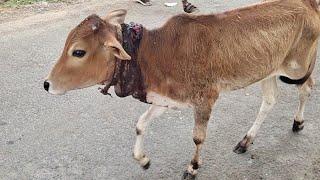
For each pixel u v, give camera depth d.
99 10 3.11
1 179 1.68
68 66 1.37
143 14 3.04
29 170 1.73
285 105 2.13
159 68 1.48
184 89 1.52
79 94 2.20
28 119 2.02
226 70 1.54
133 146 1.86
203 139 1.60
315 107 2.12
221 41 1.51
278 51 1.60
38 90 2.22
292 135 1.93
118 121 2.02
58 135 1.92
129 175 1.71
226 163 1.78
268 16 1.58
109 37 1.34
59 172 1.72
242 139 1.87
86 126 1.98
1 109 2.08
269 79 1.76
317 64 2.48
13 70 2.38
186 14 1.52
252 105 2.13
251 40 1.54
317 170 1.75
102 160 1.78
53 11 3.10
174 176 1.71
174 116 2.04
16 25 2.87
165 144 1.87
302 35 1.66
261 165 1.77
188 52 1.49
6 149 1.83
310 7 1.68
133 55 1.44
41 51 2.57
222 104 2.14
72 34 1.36
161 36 1.48
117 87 1.47
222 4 3.25
